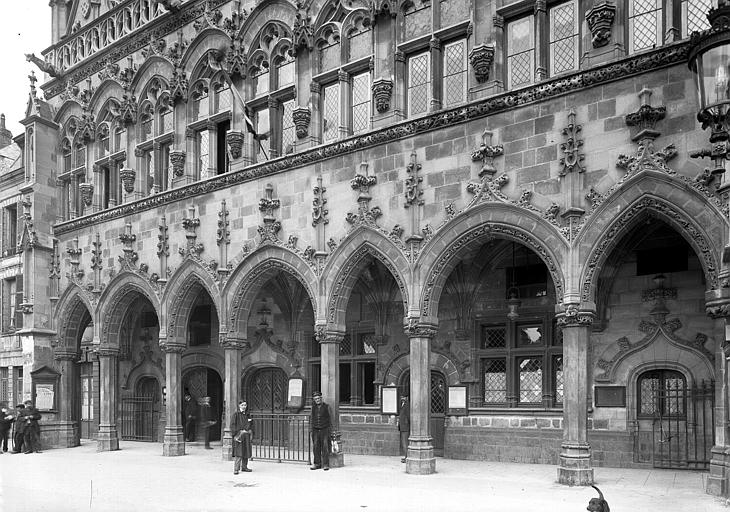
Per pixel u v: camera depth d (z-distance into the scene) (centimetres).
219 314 2138
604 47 1480
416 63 1845
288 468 1823
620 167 1404
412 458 1655
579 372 1430
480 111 1619
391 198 1770
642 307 1708
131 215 2522
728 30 941
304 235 1959
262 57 2209
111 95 2728
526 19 1656
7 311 3259
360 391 2198
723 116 964
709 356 1603
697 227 1297
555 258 1470
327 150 1908
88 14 2936
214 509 1266
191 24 2444
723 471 1266
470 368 1967
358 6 1962
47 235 2895
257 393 2469
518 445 1852
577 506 1198
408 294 1700
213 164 2322
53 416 2720
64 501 1396
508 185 1569
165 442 2264
